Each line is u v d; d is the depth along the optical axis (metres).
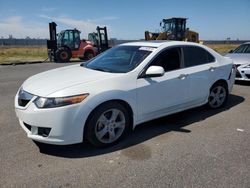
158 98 4.47
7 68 14.68
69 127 3.57
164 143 4.11
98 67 4.67
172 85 4.64
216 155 3.72
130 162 3.53
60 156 3.69
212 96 5.73
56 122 3.51
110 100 3.87
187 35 25.11
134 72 4.20
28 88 3.86
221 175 3.21
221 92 5.90
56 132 3.54
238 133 4.53
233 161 3.55
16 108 3.84
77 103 3.57
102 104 3.80
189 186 2.99
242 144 4.09
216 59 5.68
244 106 6.17
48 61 20.55
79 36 21.25
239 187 2.98
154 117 4.57
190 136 4.39
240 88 8.20
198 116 5.40
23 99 3.76
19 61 19.59
